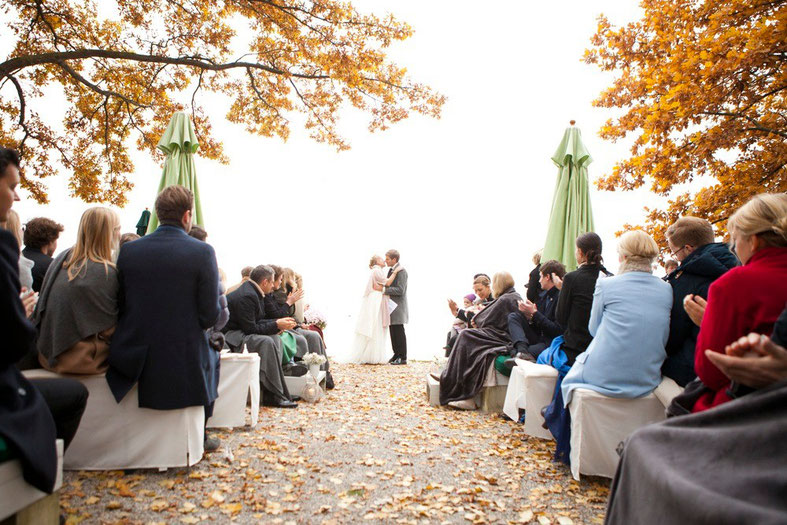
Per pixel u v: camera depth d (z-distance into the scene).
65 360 2.78
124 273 2.87
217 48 9.61
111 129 10.79
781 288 1.55
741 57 5.19
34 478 1.73
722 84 5.52
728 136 5.79
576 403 3.07
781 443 1.18
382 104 10.23
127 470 2.96
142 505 2.54
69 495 2.59
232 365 4.07
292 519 2.49
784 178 5.93
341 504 2.69
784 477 1.11
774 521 0.97
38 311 2.79
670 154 6.25
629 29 6.95
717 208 6.25
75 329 2.76
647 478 1.35
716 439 1.29
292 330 5.98
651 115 6.07
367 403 5.43
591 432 3.01
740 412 1.32
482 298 6.30
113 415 2.91
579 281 3.79
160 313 2.87
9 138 9.74
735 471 1.20
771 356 1.29
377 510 2.64
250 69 10.41
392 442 3.94
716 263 2.87
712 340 1.69
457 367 5.21
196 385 2.94
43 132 10.33
